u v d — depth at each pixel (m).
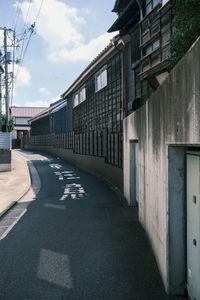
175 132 3.61
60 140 33.94
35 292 4.29
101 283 4.52
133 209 9.49
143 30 11.62
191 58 2.96
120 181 13.44
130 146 10.02
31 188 14.52
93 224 7.87
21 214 9.23
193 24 5.31
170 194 4.02
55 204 10.62
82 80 24.05
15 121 61.19
